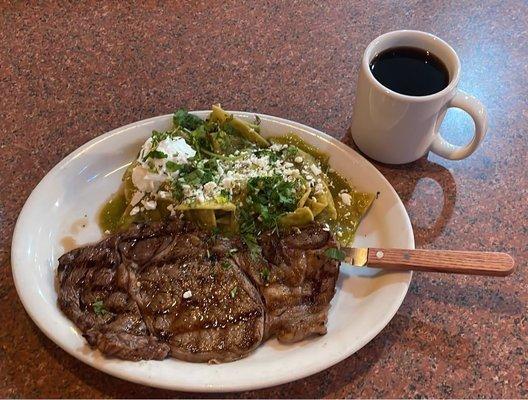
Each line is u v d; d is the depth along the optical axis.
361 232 0.41
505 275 0.36
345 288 0.37
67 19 0.52
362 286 0.37
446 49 0.41
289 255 0.37
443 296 0.38
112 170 0.42
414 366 0.35
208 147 0.42
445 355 0.36
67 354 0.34
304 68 0.50
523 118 0.48
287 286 0.36
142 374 0.32
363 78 0.40
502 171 0.45
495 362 0.35
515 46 0.53
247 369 0.32
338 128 0.46
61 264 0.36
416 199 0.43
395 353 0.35
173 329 0.33
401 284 0.36
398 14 0.55
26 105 0.46
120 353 0.32
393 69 0.41
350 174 0.42
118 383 0.33
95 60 0.50
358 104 0.42
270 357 0.34
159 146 0.39
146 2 0.54
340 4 0.55
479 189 0.44
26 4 0.53
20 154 0.44
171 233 0.38
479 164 0.45
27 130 0.45
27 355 0.34
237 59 0.50
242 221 0.39
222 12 0.54
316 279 0.36
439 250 0.37
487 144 0.46
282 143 0.43
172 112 0.47
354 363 0.35
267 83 0.49
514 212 0.42
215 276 0.35
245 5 0.55
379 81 0.40
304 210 0.38
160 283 0.35
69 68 0.49
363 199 0.41
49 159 0.43
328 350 0.33
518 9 0.56
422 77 0.41
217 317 0.34
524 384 0.35
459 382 0.35
